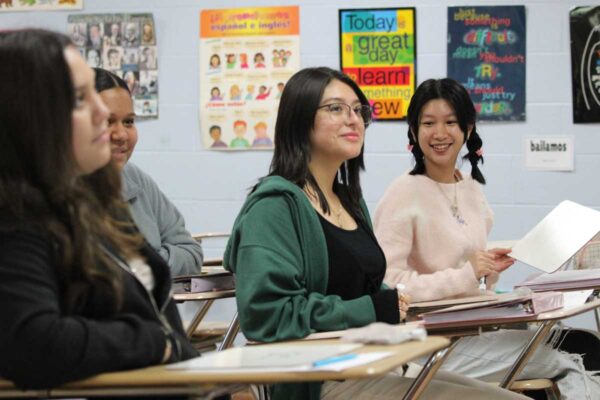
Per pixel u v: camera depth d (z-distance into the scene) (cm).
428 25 482
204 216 498
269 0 490
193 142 498
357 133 255
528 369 289
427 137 319
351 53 485
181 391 144
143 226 320
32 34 153
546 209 479
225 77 494
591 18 473
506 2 479
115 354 149
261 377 139
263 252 227
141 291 167
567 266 362
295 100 253
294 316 221
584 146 476
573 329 313
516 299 215
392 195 316
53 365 143
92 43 501
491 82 480
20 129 150
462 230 318
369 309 232
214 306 494
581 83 475
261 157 494
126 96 307
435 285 291
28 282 146
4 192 150
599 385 287
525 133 479
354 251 249
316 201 252
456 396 231
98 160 160
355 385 242
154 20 498
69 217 155
